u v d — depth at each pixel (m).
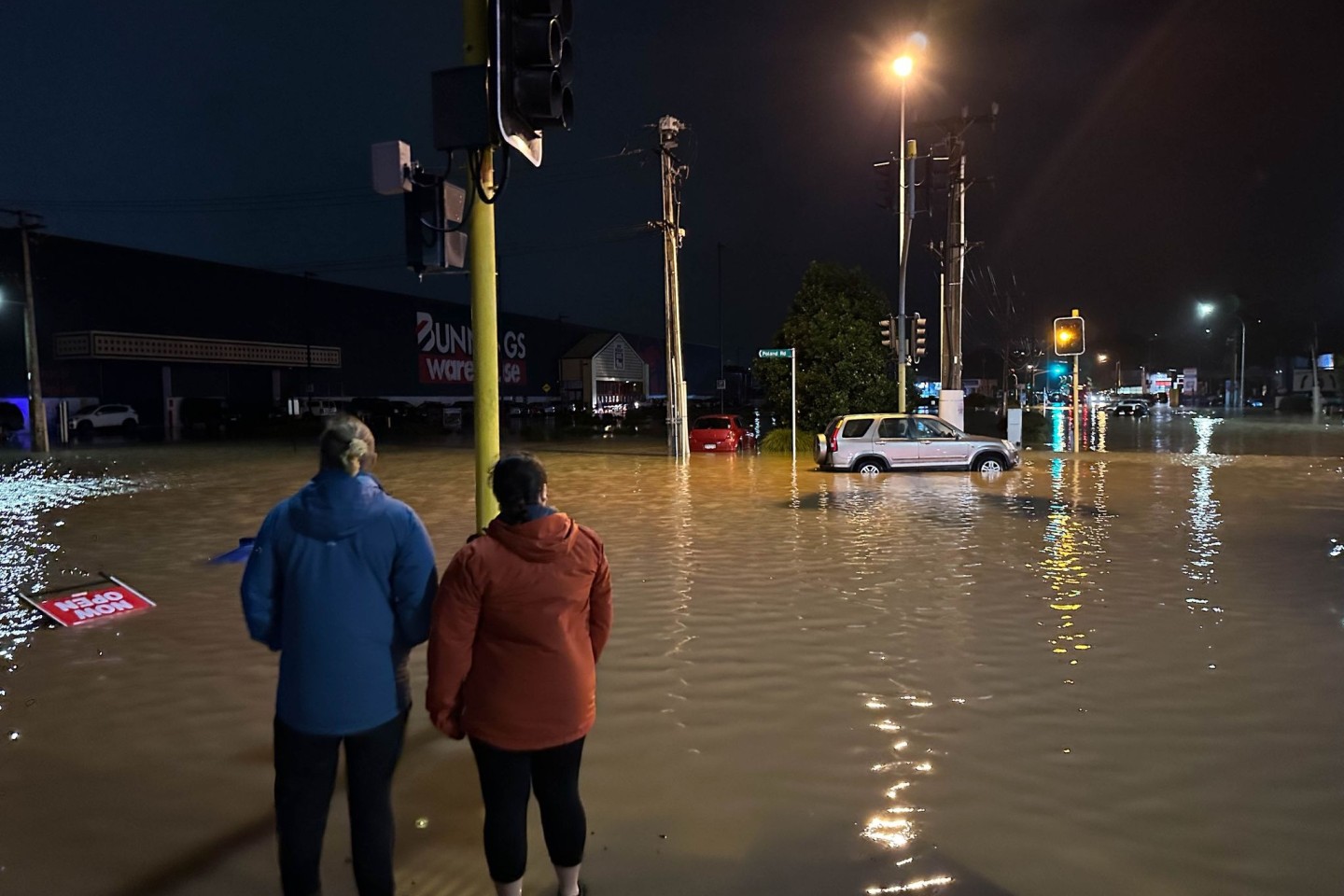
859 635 6.70
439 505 15.25
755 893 3.20
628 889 3.23
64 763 4.52
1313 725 4.78
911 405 29.33
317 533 2.69
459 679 2.79
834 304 28.06
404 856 3.50
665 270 25.53
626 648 6.41
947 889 3.22
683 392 25.72
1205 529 11.62
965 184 25.38
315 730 2.68
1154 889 3.20
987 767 4.28
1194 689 5.39
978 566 9.32
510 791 2.86
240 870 3.46
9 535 12.20
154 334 49.97
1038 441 31.36
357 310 63.84
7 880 3.38
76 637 6.90
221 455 29.50
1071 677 5.64
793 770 4.27
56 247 47.12
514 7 4.43
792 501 15.24
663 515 13.59
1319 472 19.59
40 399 31.52
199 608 7.90
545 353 81.50
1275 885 3.23
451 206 4.97
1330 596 7.76
